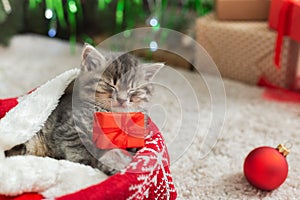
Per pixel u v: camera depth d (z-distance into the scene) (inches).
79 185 16.6
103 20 36.9
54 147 18.6
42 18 38.3
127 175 15.7
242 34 30.8
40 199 16.1
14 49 37.0
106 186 15.1
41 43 38.3
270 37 29.8
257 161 19.9
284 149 20.4
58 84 19.3
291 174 21.9
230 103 28.9
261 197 20.4
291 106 28.5
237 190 20.9
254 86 31.5
